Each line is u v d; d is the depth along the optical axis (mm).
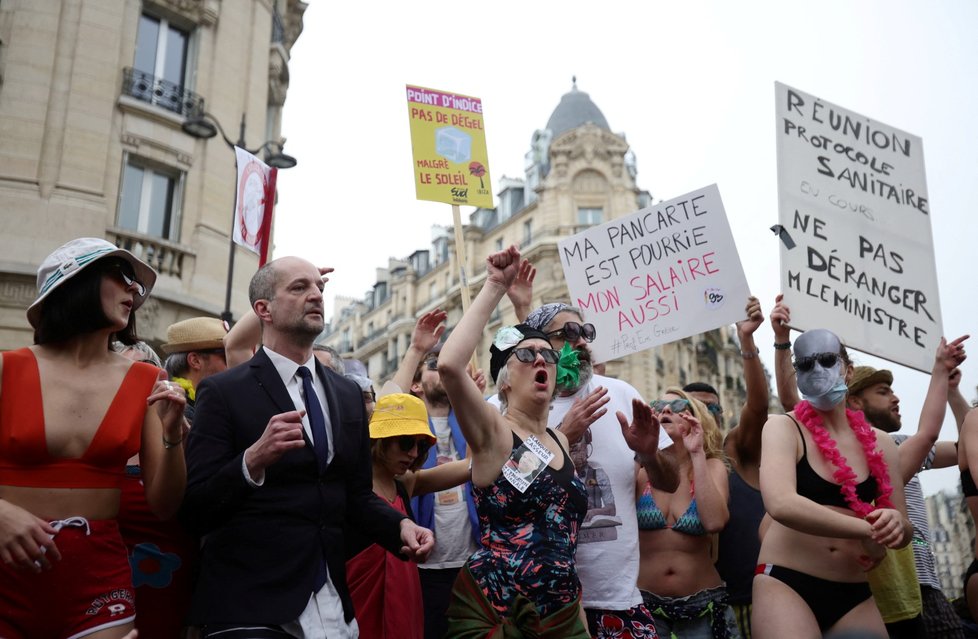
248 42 17812
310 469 3186
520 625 3283
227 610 2922
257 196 7285
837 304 5164
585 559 3959
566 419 3898
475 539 4734
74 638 2713
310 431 3260
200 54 16609
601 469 4113
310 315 3361
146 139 15414
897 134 5824
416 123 6441
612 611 3887
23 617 2684
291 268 3441
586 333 4258
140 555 3418
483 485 3496
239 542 3025
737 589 4793
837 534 3377
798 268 5113
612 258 5301
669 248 5141
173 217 15859
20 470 2773
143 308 14391
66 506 2797
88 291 2953
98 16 15203
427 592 4625
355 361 5125
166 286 15125
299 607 2943
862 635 3543
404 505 4234
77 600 2746
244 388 3258
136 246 14859
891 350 5266
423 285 51875
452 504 4758
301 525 3096
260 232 7270
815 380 3771
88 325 2955
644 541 4352
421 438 4141
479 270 44969
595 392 3908
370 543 3955
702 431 4379
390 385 4824
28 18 14664
